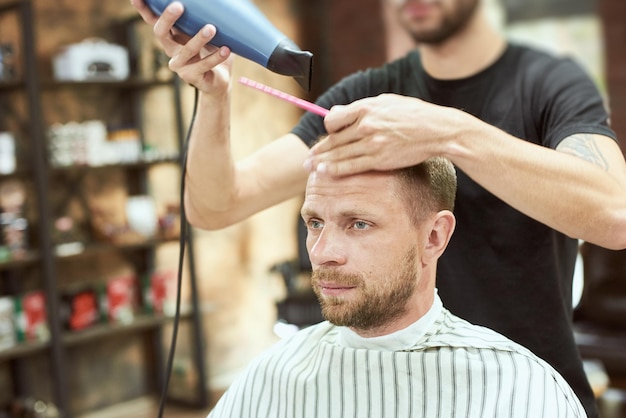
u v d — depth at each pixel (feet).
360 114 3.76
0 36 13.06
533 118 5.08
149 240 13.97
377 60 17.84
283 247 17.67
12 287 13.26
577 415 3.97
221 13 3.94
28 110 12.47
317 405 4.22
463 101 5.32
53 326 12.68
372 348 4.14
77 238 13.74
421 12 5.14
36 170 12.52
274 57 3.92
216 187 5.08
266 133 17.20
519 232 4.90
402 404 4.02
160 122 15.30
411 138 3.71
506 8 17.83
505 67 5.24
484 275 5.03
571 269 5.21
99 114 14.42
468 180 4.99
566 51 17.31
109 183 14.57
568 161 3.95
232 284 16.71
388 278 3.88
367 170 3.80
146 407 15.06
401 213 3.85
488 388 3.92
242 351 16.92
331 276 3.91
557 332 4.95
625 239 4.09
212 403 15.15
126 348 14.98
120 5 14.74
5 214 12.57
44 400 13.39
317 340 4.45
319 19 18.43
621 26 16.20
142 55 14.76
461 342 4.02
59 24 13.92
